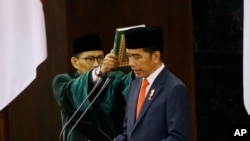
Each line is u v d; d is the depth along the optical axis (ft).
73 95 29.01
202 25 42.98
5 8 31.04
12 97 31.27
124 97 29.07
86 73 28.73
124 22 44.24
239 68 42.37
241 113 42.65
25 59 31.12
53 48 43.34
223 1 42.09
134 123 24.85
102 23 44.11
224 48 42.55
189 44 43.73
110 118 29.50
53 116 43.83
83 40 30.19
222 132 43.29
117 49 26.53
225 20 42.22
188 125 23.90
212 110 43.37
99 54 30.27
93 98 28.58
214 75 43.09
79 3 43.73
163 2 44.01
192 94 43.91
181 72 44.11
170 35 44.06
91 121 29.09
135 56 24.38
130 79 28.94
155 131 24.07
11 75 31.14
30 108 43.80
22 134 43.86
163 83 24.39
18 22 30.99
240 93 42.55
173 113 23.63
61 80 30.30
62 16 43.39
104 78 27.48
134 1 44.14
